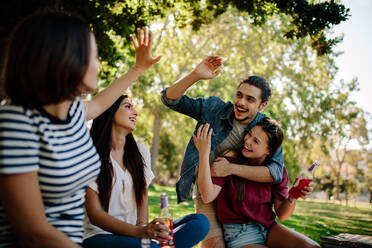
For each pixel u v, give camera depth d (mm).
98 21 5230
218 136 3027
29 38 1312
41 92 1340
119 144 2436
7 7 3752
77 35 1387
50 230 1366
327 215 8539
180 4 6664
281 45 18516
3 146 1291
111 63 6180
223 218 2725
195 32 7078
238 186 2715
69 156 1498
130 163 2475
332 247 3164
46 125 1422
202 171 2580
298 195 2639
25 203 1315
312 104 19766
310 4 5383
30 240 1333
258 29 18453
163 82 20547
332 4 5254
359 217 8188
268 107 8766
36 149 1371
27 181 1327
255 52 19125
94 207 2152
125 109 2383
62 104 1500
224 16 18500
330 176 37656
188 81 2906
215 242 2736
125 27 5637
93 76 1528
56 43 1328
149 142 25625
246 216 2672
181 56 19969
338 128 22906
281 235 2643
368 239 3135
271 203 2846
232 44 19406
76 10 4930
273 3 5805
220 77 19859
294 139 19250
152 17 6293
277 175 2746
